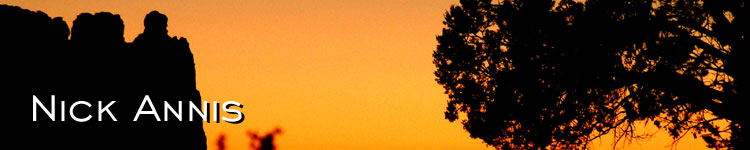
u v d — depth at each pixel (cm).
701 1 1319
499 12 1542
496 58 1555
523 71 1470
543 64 1447
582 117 1505
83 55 1755
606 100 1464
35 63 1633
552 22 1410
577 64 1366
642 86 1420
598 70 1359
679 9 1334
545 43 1441
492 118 1588
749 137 1269
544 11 1437
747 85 1249
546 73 1446
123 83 1767
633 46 1352
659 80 1338
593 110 1491
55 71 1669
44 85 1619
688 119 1452
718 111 1341
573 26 1379
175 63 1961
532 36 1447
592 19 1340
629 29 1305
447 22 1673
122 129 1706
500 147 1641
